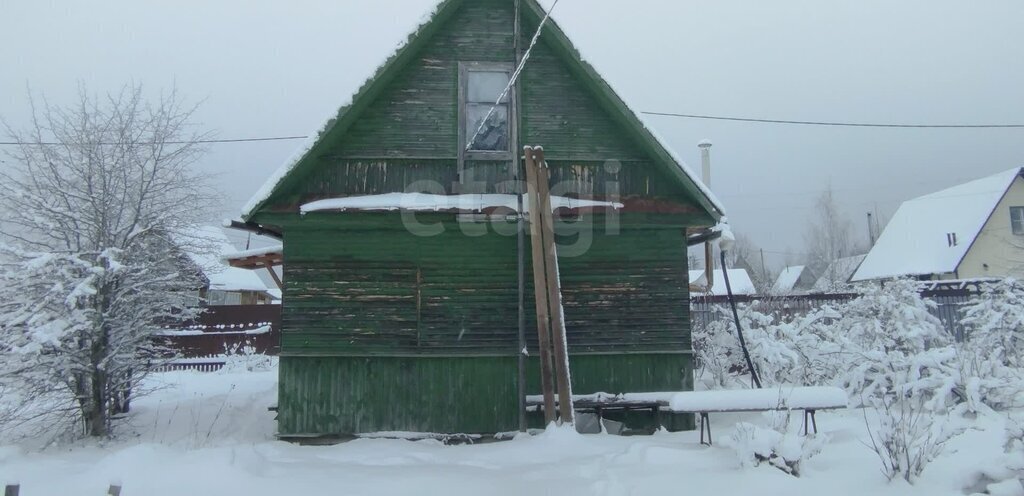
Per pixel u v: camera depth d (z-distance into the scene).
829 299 14.93
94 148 8.78
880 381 8.76
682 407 7.05
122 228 8.85
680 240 9.48
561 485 5.93
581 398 8.84
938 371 8.33
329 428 8.80
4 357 7.96
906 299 10.41
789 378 10.67
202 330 20.14
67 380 8.33
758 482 5.52
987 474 5.24
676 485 5.63
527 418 9.03
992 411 7.52
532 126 9.41
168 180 9.19
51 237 8.67
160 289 9.11
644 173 9.46
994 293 10.41
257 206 8.62
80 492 5.72
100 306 8.52
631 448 7.01
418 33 9.05
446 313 9.12
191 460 6.44
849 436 7.18
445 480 6.22
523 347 8.83
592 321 9.23
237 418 10.21
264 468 6.75
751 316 11.83
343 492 5.83
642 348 9.21
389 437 8.75
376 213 8.84
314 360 8.93
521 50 9.56
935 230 30.64
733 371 12.16
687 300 9.36
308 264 9.08
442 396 8.98
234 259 10.95
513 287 9.24
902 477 5.55
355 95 8.88
